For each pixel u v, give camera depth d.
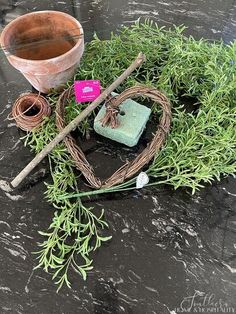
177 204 0.38
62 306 0.33
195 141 0.38
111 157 0.41
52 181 0.40
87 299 0.33
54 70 0.39
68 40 0.42
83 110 0.40
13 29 0.40
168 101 0.38
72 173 0.38
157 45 0.46
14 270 0.35
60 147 0.40
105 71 0.44
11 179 0.40
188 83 0.44
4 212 0.38
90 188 0.39
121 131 0.40
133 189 0.39
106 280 0.34
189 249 0.36
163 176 0.39
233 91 0.42
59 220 0.35
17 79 0.47
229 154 0.38
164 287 0.34
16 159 0.41
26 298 0.33
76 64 0.42
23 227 0.37
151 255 0.35
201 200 0.38
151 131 0.43
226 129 0.40
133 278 0.34
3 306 0.33
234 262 0.35
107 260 0.35
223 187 0.39
